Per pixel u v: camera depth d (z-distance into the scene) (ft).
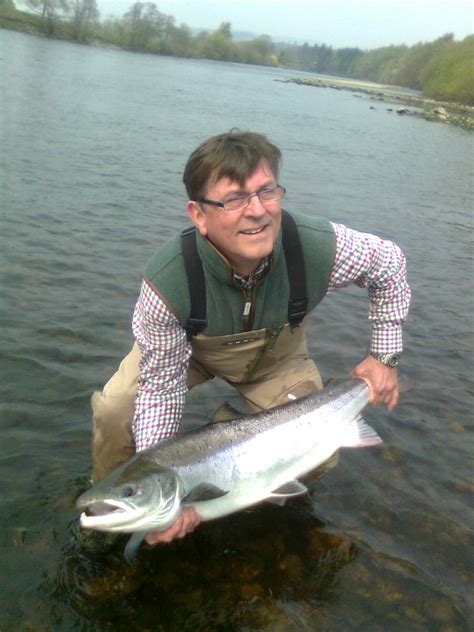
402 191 19.69
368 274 4.07
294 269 3.76
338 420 4.32
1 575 3.61
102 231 10.61
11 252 8.86
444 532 4.32
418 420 5.71
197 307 3.66
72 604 3.48
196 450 3.64
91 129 21.76
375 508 4.49
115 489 3.19
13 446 4.69
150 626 3.40
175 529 3.47
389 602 3.70
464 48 106.93
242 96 52.75
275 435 3.97
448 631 3.53
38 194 12.28
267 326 3.94
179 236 3.69
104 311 7.34
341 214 15.01
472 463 5.14
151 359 3.78
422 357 7.22
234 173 3.22
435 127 52.54
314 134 32.83
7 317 6.78
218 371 4.33
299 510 4.40
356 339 7.56
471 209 18.24
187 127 26.81
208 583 3.72
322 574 3.86
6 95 26.16
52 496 4.25
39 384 5.57
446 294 9.86
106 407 4.08
